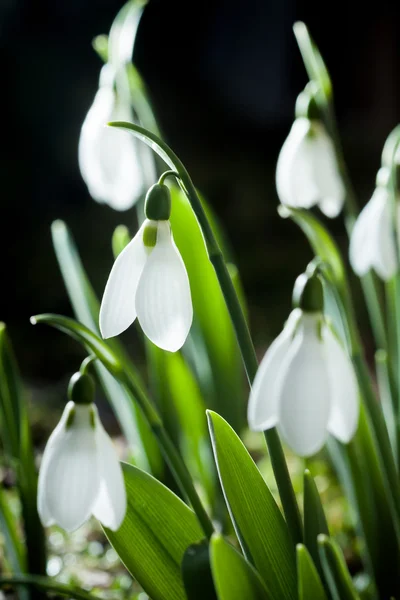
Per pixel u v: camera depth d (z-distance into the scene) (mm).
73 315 1302
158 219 304
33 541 385
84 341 321
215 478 456
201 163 2125
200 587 325
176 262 304
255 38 2447
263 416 298
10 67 2006
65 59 2084
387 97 2305
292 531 332
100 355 322
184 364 443
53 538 528
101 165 384
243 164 2137
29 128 1929
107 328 303
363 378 353
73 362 1068
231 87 2432
